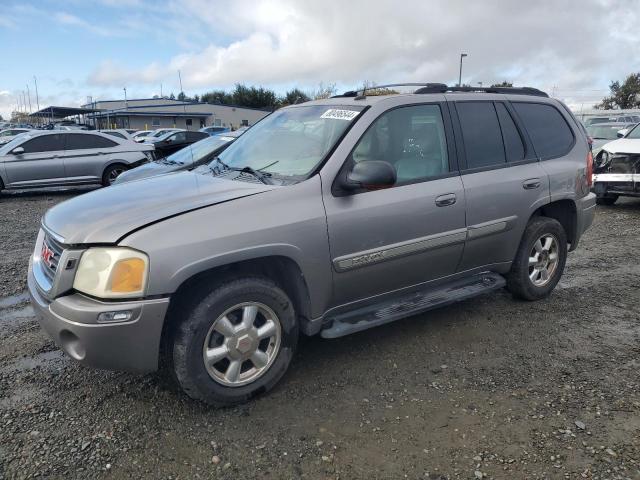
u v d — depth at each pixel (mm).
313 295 3402
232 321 3170
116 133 15406
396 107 3871
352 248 3490
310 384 3516
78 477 2629
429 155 3982
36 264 3381
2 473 2648
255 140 4305
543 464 2707
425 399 3330
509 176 4379
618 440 2889
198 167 4414
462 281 4363
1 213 10578
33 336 4293
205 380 3078
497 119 4484
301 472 2674
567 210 5082
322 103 4223
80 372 3672
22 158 13031
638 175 9367
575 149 5055
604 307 4875
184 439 2932
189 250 2893
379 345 4086
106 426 3043
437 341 4156
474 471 2664
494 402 3287
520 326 4438
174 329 3041
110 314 2775
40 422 3080
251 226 3090
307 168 3521
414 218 3750
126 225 2908
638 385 3475
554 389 3436
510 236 4484
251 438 2943
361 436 2957
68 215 3213
